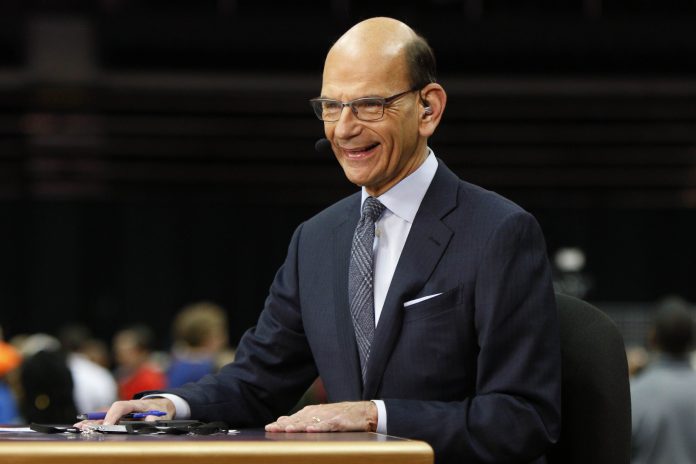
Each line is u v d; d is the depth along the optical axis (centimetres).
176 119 3284
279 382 530
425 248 480
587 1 3062
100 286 3369
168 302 3397
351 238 511
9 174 3244
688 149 3281
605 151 3294
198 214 3384
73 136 3244
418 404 443
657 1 3064
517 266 467
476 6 3053
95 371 1769
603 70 3172
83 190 3312
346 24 3080
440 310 470
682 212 3353
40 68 3094
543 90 3197
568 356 495
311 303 511
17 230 3309
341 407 431
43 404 1191
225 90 3238
